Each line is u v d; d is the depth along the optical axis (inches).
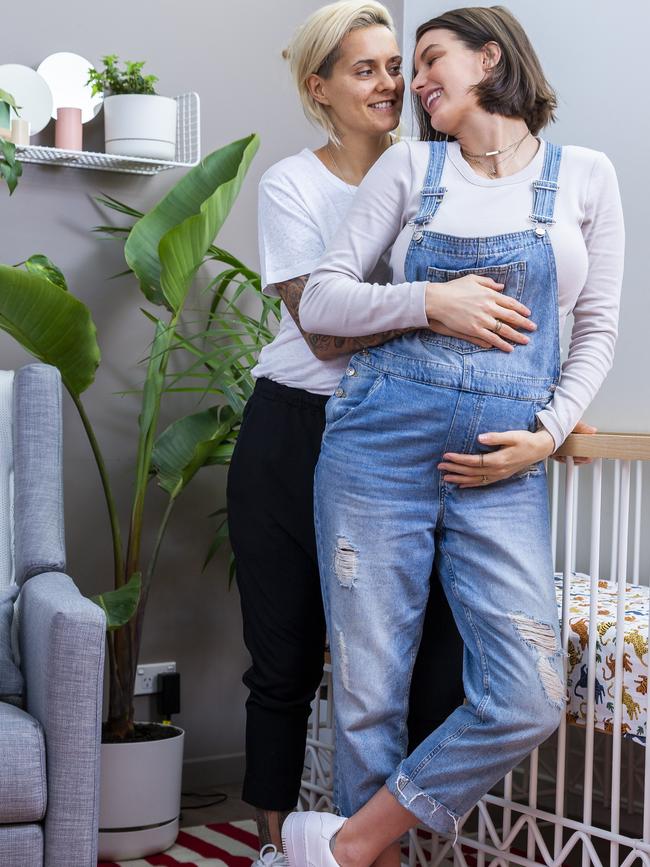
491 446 66.5
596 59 115.7
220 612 120.0
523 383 66.6
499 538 67.6
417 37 70.7
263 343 120.6
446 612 75.2
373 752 69.3
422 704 76.1
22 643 85.2
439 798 67.3
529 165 67.6
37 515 90.0
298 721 85.0
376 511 68.1
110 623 92.5
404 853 95.7
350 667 69.1
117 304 114.5
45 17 109.7
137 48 114.6
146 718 116.3
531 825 77.2
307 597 82.7
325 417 78.1
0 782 70.6
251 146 100.3
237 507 83.4
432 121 69.1
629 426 111.3
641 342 110.3
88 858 72.8
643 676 73.2
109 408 114.3
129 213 110.4
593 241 69.8
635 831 102.6
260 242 82.0
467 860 95.1
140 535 108.1
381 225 69.9
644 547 109.7
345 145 81.1
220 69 119.3
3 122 103.0
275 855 82.4
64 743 72.3
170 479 107.2
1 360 108.9
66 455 112.5
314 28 79.3
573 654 77.5
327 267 70.4
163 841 100.6
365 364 69.9
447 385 66.0
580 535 116.1
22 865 71.4
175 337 111.9
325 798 97.7
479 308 64.9
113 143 108.7
